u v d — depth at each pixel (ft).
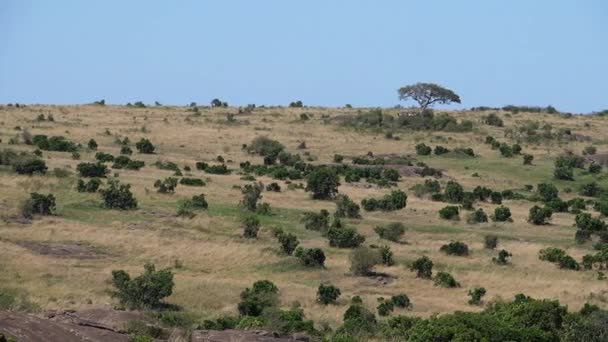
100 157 371.35
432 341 108.27
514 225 291.38
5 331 107.24
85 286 181.27
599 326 126.93
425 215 301.84
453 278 212.84
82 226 243.81
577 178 405.59
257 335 121.29
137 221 257.34
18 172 315.78
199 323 137.08
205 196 302.66
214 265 218.38
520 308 132.36
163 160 389.60
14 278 182.80
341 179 373.20
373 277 215.31
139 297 168.25
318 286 201.77
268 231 255.29
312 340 124.67
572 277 221.46
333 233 247.50
